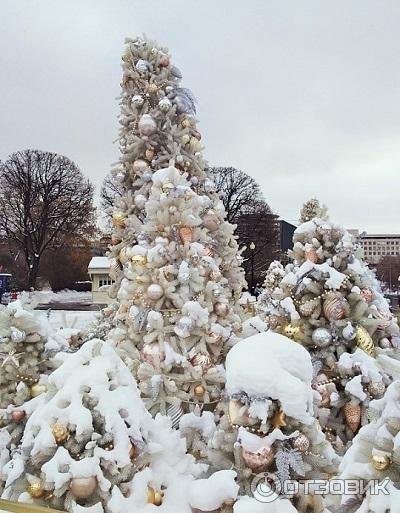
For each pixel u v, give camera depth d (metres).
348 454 2.21
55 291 37.97
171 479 2.46
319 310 4.10
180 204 4.59
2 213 38.56
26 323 3.34
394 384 2.15
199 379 4.22
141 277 4.45
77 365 2.49
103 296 25.19
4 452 3.01
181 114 6.07
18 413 3.09
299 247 4.34
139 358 4.38
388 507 1.99
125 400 2.39
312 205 4.53
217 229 5.39
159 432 2.59
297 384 2.19
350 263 4.14
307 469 2.20
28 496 2.32
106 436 2.29
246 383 2.20
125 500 2.24
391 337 4.31
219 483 2.19
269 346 2.28
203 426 3.24
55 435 2.28
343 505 2.12
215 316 4.43
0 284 28.41
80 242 41.47
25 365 3.29
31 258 37.88
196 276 4.37
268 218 37.34
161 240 4.46
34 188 38.91
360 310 4.04
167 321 4.40
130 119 6.02
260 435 2.20
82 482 2.21
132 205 5.81
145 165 5.79
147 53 6.14
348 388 3.77
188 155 5.92
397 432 2.06
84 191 41.59
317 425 2.31
